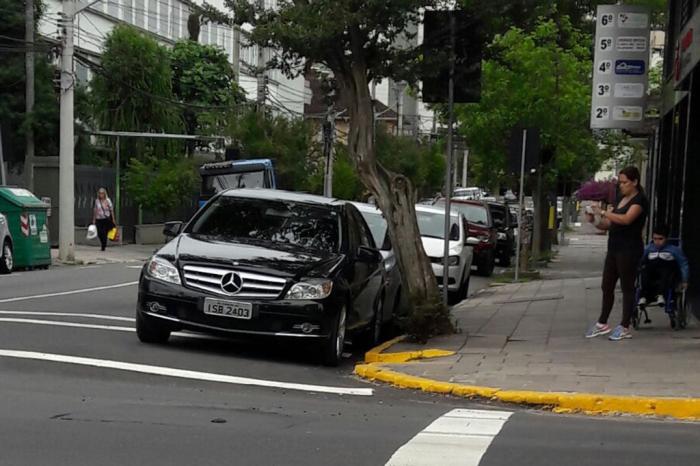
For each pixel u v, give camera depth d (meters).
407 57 12.88
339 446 6.69
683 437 7.34
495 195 50.62
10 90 36.41
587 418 8.23
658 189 18.06
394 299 14.62
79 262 26.94
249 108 42.72
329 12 12.03
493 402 8.90
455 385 9.27
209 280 10.59
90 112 38.91
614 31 17.09
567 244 49.78
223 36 57.19
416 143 58.69
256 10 13.52
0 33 35.31
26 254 23.94
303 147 41.72
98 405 7.83
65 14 25.91
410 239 12.62
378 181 12.77
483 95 26.06
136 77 39.88
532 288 21.39
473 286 23.78
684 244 14.27
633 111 17.11
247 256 10.77
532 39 25.88
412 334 12.38
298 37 12.27
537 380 9.48
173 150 41.31
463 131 27.44
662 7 22.77
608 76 17.16
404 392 9.40
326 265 10.85
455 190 52.25
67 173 26.48
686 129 14.65
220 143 41.66
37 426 7.00
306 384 9.55
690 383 9.15
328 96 14.26
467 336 12.73
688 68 14.26
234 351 11.33
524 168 21.98
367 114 12.77
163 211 37.53
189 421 7.38
